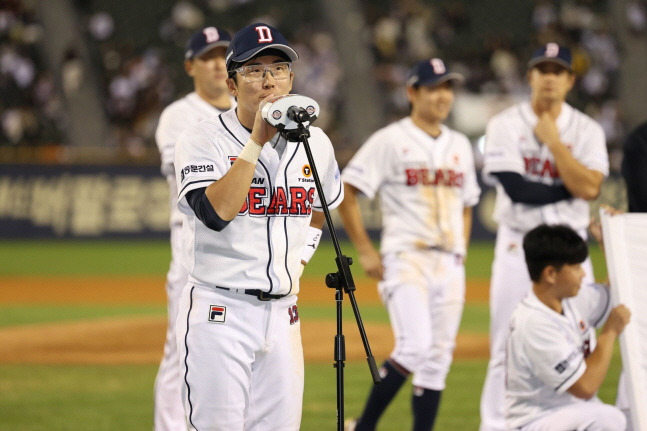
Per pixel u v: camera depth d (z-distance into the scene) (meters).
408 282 20.75
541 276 16.34
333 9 73.88
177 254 18.98
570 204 21.16
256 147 12.24
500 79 77.31
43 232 64.44
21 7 77.25
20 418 22.61
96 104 71.88
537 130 20.81
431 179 21.38
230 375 12.95
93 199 64.69
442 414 23.31
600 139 21.56
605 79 76.56
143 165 65.12
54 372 27.95
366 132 71.88
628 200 18.08
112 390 25.75
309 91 75.19
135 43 80.06
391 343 31.95
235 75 13.02
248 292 13.01
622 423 15.98
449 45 80.31
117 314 39.25
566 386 15.86
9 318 37.97
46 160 64.31
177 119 19.69
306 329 33.59
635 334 15.98
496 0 82.25
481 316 39.09
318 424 22.19
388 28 79.44
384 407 20.36
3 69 75.38
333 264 56.41
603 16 80.38
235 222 12.90
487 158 21.36
